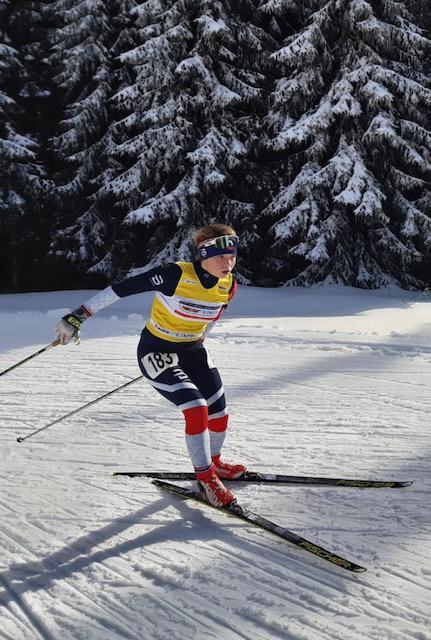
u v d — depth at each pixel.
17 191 17.67
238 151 15.38
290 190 15.29
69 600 2.28
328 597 2.22
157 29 15.97
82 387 5.51
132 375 5.90
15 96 18.19
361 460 3.62
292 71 16.31
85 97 17.58
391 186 15.47
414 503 2.99
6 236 19.17
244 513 2.87
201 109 15.92
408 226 15.18
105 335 8.15
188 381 3.10
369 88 14.45
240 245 16.44
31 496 3.25
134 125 16.41
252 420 4.47
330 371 5.91
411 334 8.14
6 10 17.80
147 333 3.24
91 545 2.70
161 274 3.00
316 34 14.77
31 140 17.53
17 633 2.09
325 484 3.24
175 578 2.39
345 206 15.18
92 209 17.67
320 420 4.41
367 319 9.92
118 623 2.12
